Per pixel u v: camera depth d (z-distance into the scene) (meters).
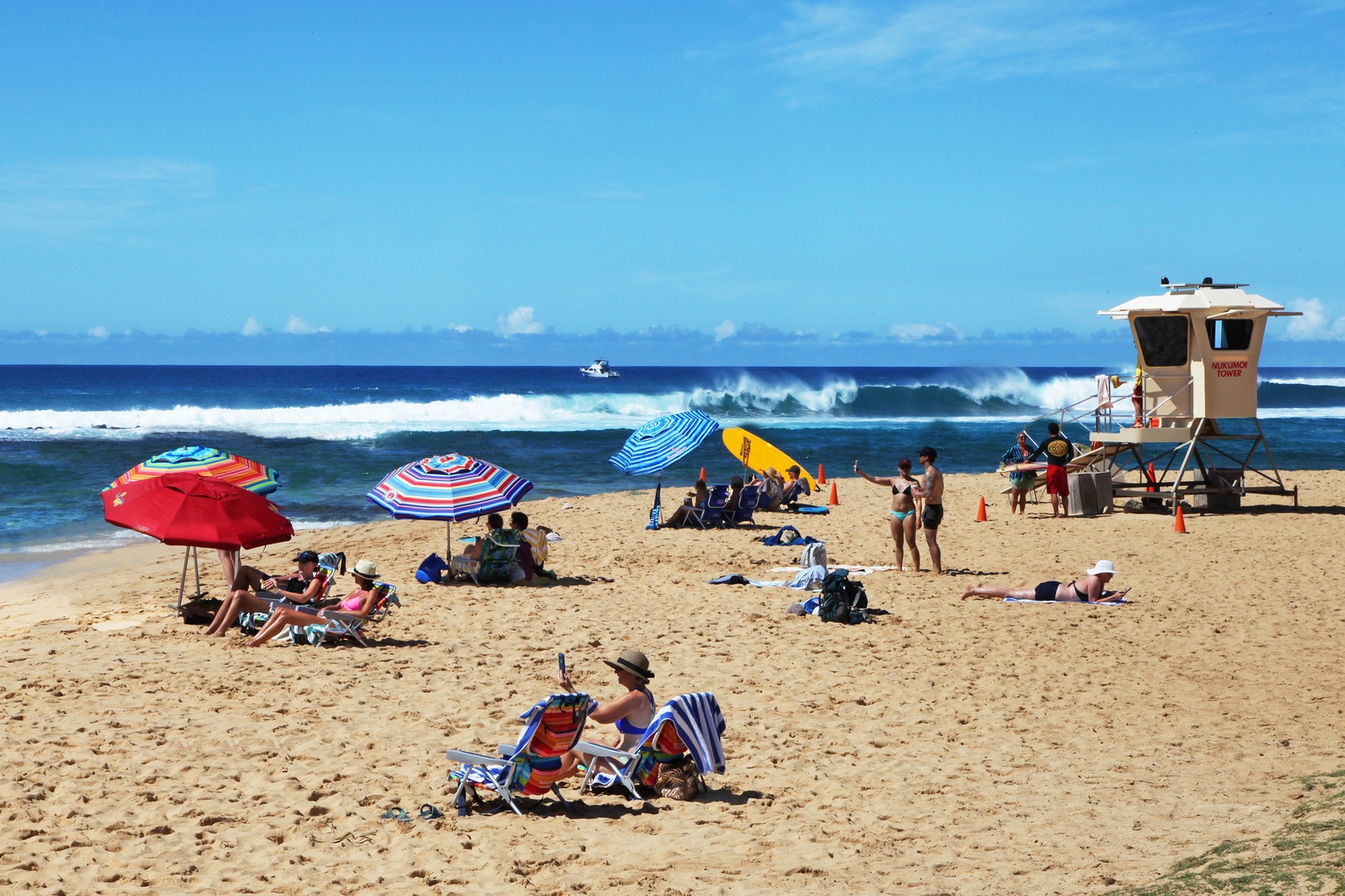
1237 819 5.88
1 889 5.02
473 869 5.35
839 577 11.77
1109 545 17.33
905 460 14.87
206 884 5.15
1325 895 4.18
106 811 6.08
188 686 8.84
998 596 12.97
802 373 172.38
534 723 6.13
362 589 11.05
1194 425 21.36
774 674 9.48
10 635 11.35
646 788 6.56
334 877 5.24
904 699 8.71
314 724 7.82
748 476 30.70
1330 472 28.80
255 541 10.61
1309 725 7.98
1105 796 6.43
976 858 5.44
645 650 10.30
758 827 5.97
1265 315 20.89
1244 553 16.36
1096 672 9.62
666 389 102.19
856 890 5.03
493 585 13.96
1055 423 21.31
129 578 15.25
